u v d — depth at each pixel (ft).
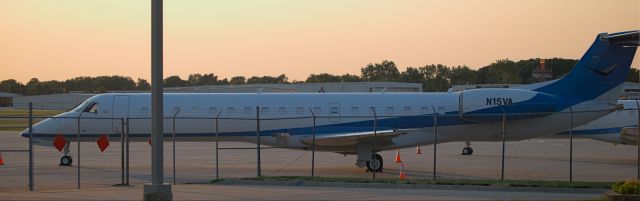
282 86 382.42
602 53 144.36
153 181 77.36
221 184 109.09
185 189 96.43
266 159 172.55
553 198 87.40
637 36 139.23
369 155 137.90
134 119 147.33
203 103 147.64
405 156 183.93
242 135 147.02
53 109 512.63
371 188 101.04
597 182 105.60
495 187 100.32
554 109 142.41
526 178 123.44
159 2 75.82
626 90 371.15
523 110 141.69
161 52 76.48
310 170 141.08
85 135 148.56
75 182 116.06
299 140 144.25
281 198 85.30
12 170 138.82
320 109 146.41
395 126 145.69
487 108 142.00
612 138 168.04
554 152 202.90
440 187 101.55
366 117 136.98
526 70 643.86
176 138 147.43
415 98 147.43
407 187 102.22
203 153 196.75
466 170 140.97
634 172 135.33
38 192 93.40
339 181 106.83
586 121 146.30
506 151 207.31
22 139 268.82
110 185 111.24
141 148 219.00
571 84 146.51
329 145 140.26
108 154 192.03
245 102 147.64
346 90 365.61
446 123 145.69
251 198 85.30
